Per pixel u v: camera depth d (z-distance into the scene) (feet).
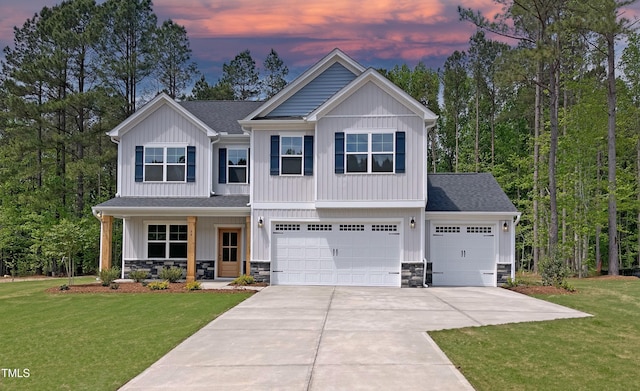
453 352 28.55
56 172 113.60
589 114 89.30
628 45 92.89
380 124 60.34
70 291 55.72
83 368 26.27
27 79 106.73
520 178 122.31
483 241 63.72
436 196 68.18
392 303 46.50
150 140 71.05
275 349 29.37
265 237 62.75
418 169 59.88
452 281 63.52
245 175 71.31
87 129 118.32
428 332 33.53
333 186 60.59
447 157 156.66
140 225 71.15
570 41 87.20
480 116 148.05
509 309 42.96
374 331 33.94
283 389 22.40
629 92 92.79
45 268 112.27
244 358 27.58
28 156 115.55
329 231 62.34
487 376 24.36
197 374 24.81
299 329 34.78
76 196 117.80
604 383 23.61
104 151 114.93
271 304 45.96
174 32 129.70
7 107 115.55
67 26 111.75
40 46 112.06
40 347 30.76
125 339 32.55
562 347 29.91
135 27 119.03
